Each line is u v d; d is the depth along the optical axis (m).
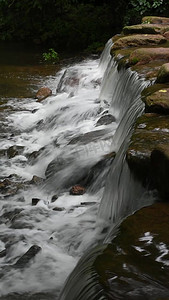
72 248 4.73
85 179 6.11
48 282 4.16
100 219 5.09
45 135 8.30
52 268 4.36
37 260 4.48
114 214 4.89
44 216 5.39
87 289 2.86
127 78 8.10
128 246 3.32
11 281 4.18
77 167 6.25
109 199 5.04
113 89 9.17
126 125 6.30
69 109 8.82
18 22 18.59
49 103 9.84
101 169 6.03
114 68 9.41
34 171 6.91
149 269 3.02
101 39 16.69
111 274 2.95
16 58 14.89
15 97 10.42
